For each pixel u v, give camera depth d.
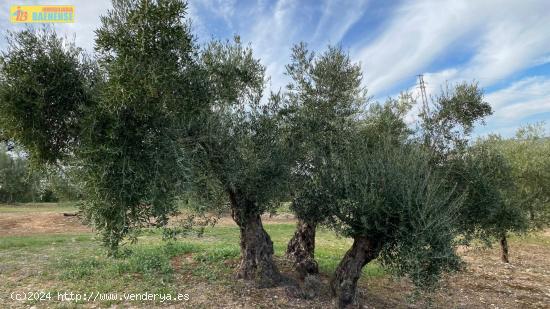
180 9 5.60
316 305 7.84
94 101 5.81
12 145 6.68
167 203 5.75
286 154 7.71
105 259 11.10
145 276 9.49
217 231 19.30
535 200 13.91
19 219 23.12
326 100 8.52
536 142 15.88
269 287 8.46
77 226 22.20
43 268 10.44
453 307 8.98
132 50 5.38
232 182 7.16
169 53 5.64
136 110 5.59
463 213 8.86
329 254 13.27
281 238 17.78
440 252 6.05
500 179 9.73
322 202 7.29
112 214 5.60
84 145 5.75
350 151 7.87
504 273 12.60
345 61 8.70
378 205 6.41
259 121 7.79
